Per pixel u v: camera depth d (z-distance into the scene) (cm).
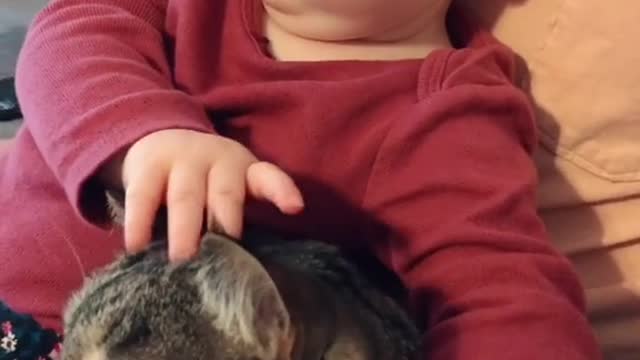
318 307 69
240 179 72
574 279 85
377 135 90
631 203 100
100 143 79
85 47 93
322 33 96
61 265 91
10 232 94
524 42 101
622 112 96
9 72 153
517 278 82
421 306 85
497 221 85
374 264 90
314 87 92
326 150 90
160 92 85
